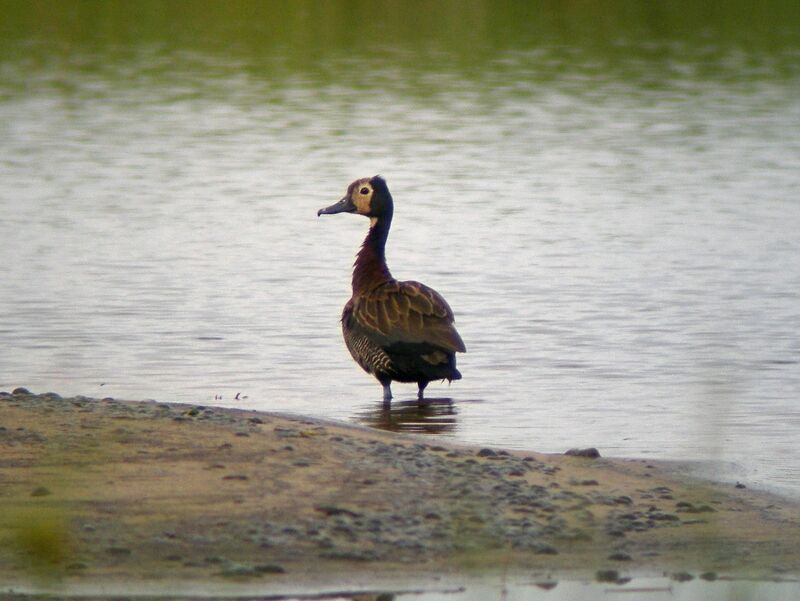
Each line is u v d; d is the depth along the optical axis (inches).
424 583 353.1
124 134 1439.5
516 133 1459.2
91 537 366.0
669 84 1772.9
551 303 788.0
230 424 468.1
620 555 378.3
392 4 2359.7
